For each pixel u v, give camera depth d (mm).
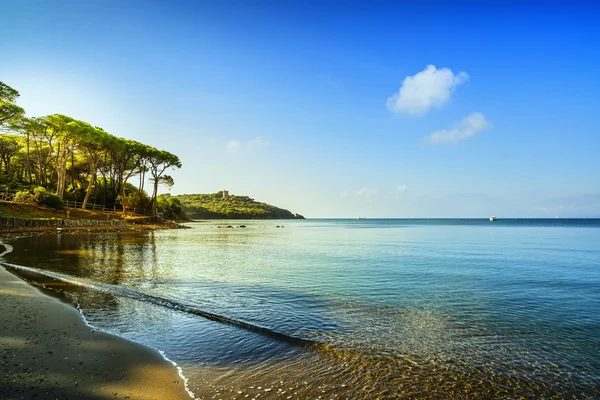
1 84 39812
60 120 52250
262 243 38094
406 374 6234
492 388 5809
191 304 10617
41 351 6598
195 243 36719
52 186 66375
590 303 11086
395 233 65625
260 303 10906
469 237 49969
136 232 55375
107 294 11570
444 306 10680
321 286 13562
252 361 6641
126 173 77562
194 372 6102
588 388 5848
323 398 5410
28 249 25062
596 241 39938
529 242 38719
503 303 11078
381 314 9820
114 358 6480
